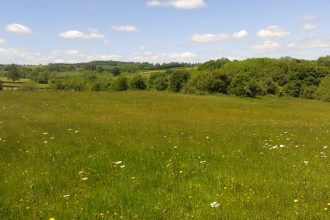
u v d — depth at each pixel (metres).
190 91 61.03
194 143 11.05
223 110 35.59
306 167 8.36
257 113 34.69
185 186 6.78
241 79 56.69
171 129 15.42
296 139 13.02
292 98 68.50
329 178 7.34
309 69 82.69
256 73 88.94
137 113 26.42
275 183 7.01
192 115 28.86
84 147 9.96
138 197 6.06
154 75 86.31
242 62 101.69
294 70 84.38
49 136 11.66
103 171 7.67
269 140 12.50
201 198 6.09
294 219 5.11
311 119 29.56
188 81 67.44
